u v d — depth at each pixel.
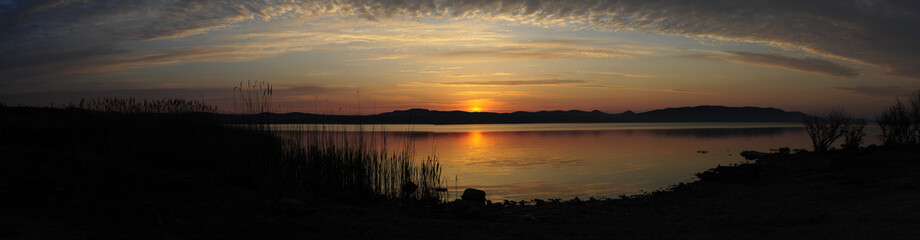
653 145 38.44
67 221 5.73
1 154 8.28
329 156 10.89
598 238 6.73
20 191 6.43
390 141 42.16
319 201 8.81
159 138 11.34
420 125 170.00
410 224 7.50
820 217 7.34
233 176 9.36
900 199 8.12
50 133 10.95
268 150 11.27
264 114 11.64
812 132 23.62
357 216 7.73
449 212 9.37
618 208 11.04
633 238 6.70
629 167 21.98
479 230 7.28
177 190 8.08
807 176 13.82
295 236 6.19
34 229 5.23
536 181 17.38
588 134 66.06
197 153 10.78
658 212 9.98
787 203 9.70
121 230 5.71
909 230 5.80
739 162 23.08
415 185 12.27
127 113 12.73
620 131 80.25
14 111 13.38
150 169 9.49
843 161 15.48
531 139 50.75
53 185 7.03
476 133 72.44
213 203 7.54
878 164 13.86
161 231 5.84
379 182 11.42
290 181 10.17
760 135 58.75
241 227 6.39
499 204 12.07
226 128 12.06
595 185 16.25
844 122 22.39
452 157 27.30
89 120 12.31
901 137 20.48
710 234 6.69
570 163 24.11
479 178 18.25
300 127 11.72
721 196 11.88
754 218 7.94
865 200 8.84
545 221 8.77
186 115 12.68
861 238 5.63
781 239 5.93
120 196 7.14
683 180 17.25
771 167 16.78
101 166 8.73
